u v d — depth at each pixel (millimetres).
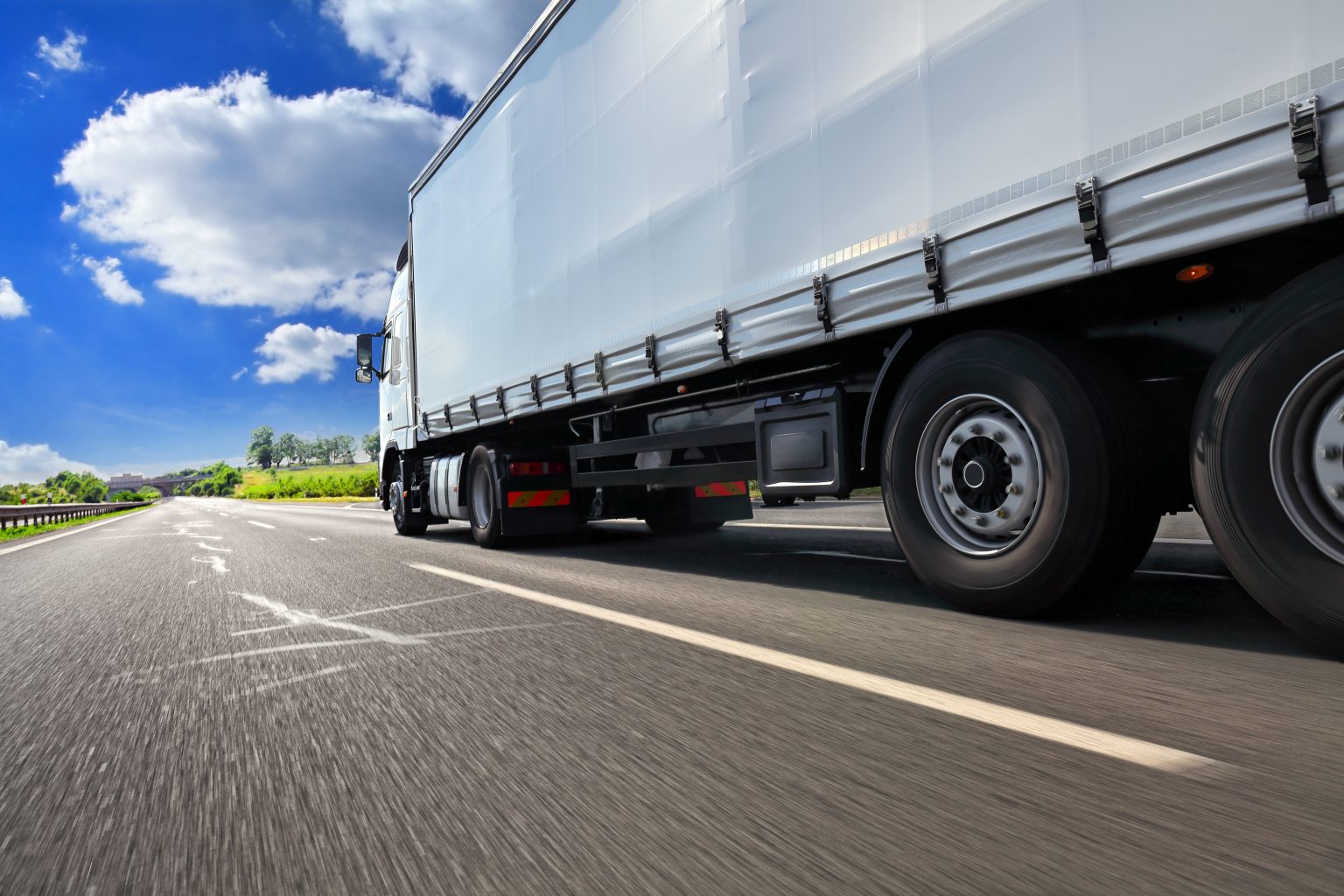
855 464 4152
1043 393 3119
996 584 3340
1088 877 1353
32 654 3750
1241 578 2596
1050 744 1975
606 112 5488
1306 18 2162
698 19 4566
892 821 1602
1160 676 2504
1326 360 2324
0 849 1687
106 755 2254
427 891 1433
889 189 3430
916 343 3729
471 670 2998
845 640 3191
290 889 1464
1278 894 1278
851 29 3594
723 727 2223
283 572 6668
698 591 4633
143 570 7633
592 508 7883
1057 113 2785
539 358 6457
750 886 1383
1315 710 2141
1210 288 2877
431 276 9258
